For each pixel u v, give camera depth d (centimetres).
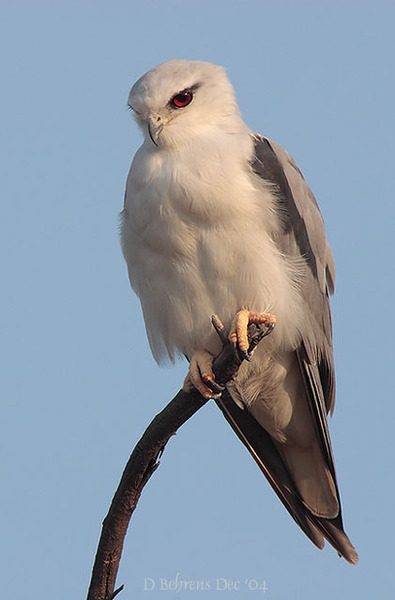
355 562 859
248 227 800
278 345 859
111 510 682
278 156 848
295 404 911
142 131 888
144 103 848
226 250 801
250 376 895
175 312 845
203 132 840
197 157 809
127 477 689
